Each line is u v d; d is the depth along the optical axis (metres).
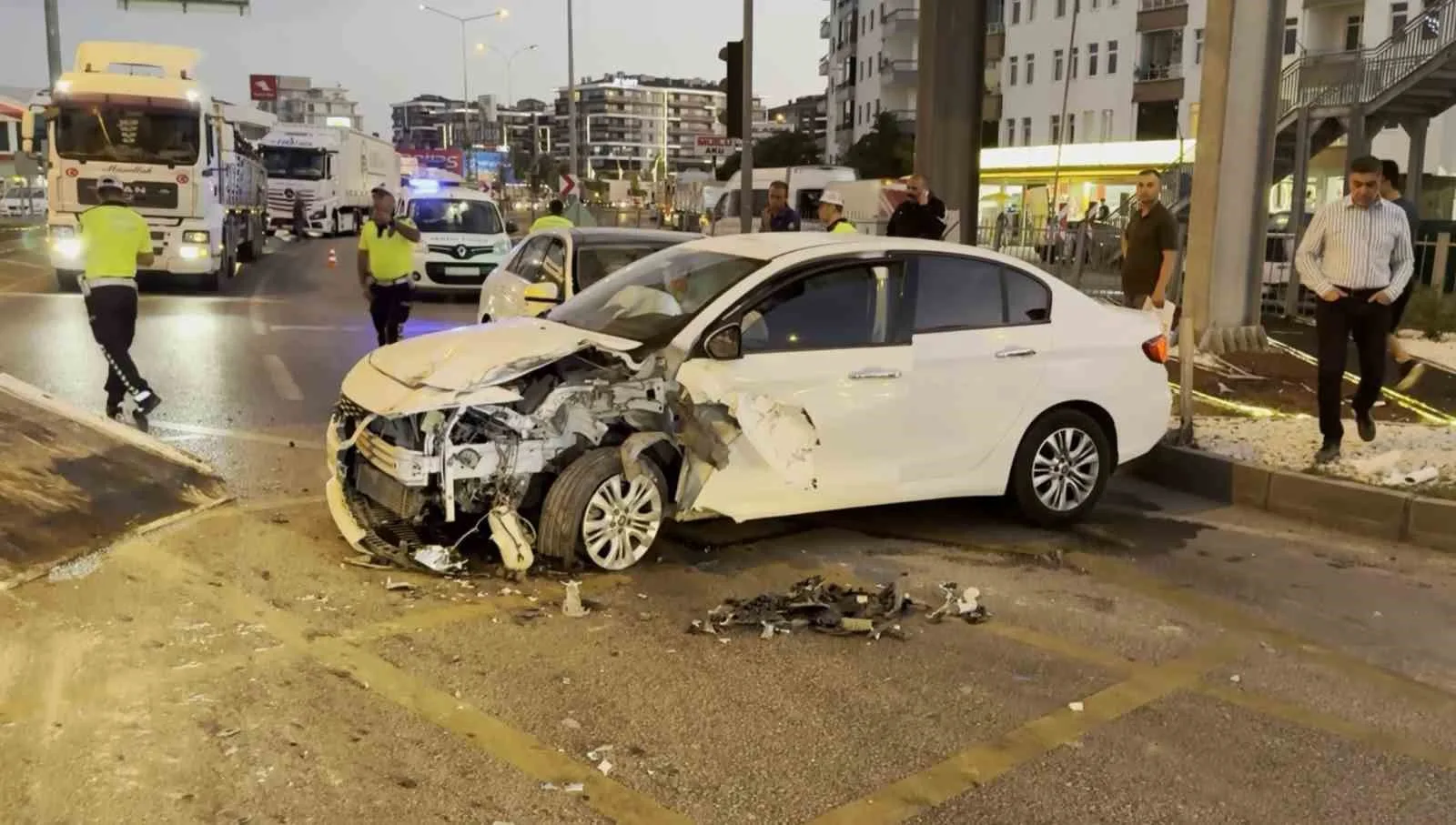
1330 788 3.90
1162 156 34.88
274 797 3.61
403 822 3.50
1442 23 21.06
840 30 78.81
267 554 5.89
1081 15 53.22
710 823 3.57
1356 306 7.54
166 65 20.11
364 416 5.85
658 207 56.34
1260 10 11.96
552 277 10.00
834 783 3.84
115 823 3.42
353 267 27.25
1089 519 7.18
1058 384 6.82
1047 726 4.30
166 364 11.95
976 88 15.77
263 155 39.72
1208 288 12.66
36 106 19.56
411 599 5.36
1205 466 7.87
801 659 4.85
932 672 4.76
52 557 5.61
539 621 5.15
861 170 58.38
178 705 4.20
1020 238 22.70
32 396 7.35
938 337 6.48
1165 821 3.66
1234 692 4.65
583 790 3.73
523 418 5.60
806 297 6.19
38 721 4.03
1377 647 5.17
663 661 4.77
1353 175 7.40
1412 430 8.66
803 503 6.14
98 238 8.74
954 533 6.80
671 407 5.81
